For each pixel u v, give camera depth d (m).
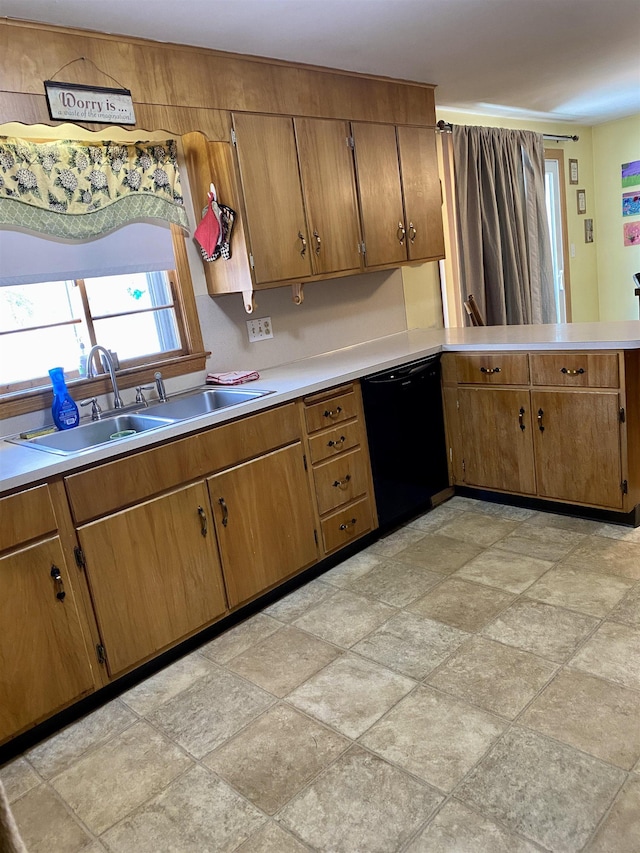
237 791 1.77
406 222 3.71
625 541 2.91
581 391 2.99
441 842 1.53
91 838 1.68
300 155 3.11
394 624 2.48
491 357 3.27
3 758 2.02
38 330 2.60
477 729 1.88
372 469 3.16
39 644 2.03
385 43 2.98
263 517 2.67
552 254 6.03
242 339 3.29
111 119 2.48
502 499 3.50
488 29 2.99
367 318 4.03
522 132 5.00
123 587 2.23
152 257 2.84
